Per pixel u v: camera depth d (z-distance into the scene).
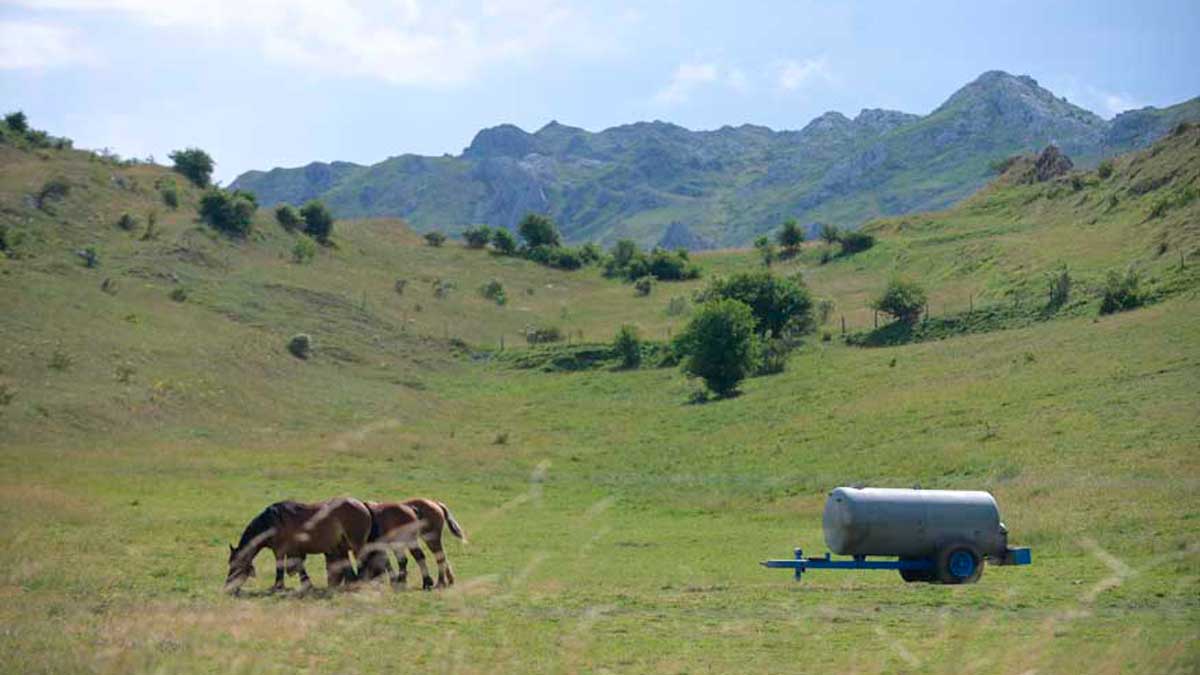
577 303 132.50
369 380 84.00
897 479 42.47
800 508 39.12
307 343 87.38
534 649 13.44
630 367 98.38
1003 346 73.94
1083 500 32.03
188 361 67.56
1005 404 54.03
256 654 11.88
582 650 13.48
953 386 62.06
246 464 43.22
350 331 99.31
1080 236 111.44
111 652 10.99
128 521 27.98
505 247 159.12
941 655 12.75
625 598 19.02
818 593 20.08
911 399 60.69
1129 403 47.81
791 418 64.06
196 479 39.28
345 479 41.78
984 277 108.56
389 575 18.86
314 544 18.38
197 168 132.88
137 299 85.44
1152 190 114.94
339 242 134.38
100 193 112.31
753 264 149.62
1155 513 28.62
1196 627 14.74
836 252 143.50
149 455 43.09
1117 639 13.13
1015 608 17.84
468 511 37.22
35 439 44.41
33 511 26.73
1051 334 74.44
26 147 119.81
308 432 53.91
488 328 114.31
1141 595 18.64
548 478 47.91
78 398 52.16
